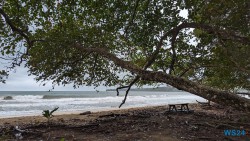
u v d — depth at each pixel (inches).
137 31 308.0
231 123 462.3
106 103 1600.6
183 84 135.1
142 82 371.9
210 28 243.9
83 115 713.6
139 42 316.2
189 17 264.8
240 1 215.9
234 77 356.8
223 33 237.9
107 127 434.3
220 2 221.1
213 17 237.6
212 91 118.6
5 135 364.5
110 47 328.5
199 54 313.1
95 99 2137.1
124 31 311.1
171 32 278.7
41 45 305.6
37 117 697.6
